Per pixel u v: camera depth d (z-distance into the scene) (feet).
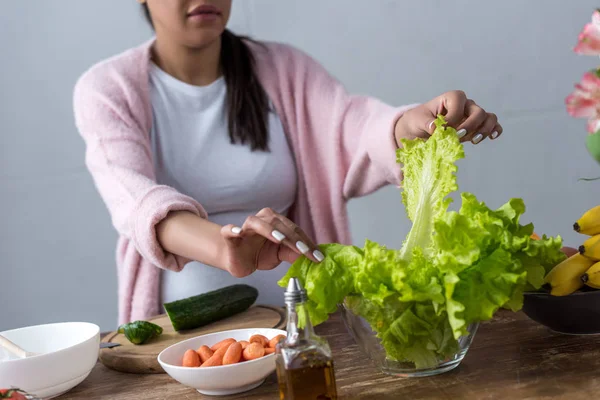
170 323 4.38
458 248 2.50
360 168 5.34
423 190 2.90
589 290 3.19
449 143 2.86
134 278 5.31
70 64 7.99
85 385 3.46
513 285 2.63
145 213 3.72
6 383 3.05
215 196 5.40
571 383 2.65
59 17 7.94
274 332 3.33
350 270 2.72
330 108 5.56
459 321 2.43
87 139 5.06
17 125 8.05
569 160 7.78
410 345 2.78
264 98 5.59
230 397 2.98
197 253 3.48
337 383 2.98
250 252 3.07
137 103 5.12
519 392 2.62
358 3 7.77
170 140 5.37
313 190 5.67
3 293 8.19
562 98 7.70
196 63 5.37
